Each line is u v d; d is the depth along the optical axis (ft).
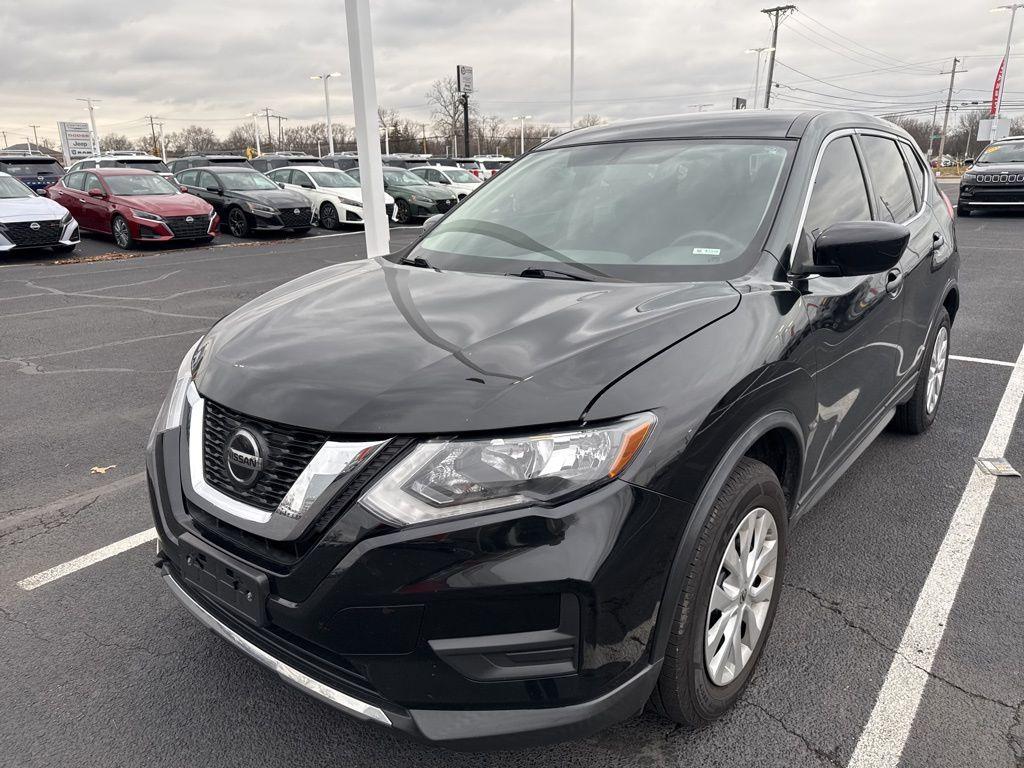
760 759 7.23
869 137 11.79
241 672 8.62
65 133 190.60
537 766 7.22
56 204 46.96
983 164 63.46
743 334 7.30
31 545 11.45
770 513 7.68
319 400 6.34
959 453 14.26
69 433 16.08
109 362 21.90
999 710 7.79
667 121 11.48
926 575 10.28
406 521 5.80
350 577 5.86
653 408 6.27
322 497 6.04
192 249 51.57
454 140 218.59
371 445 5.99
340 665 6.26
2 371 20.93
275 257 47.24
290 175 69.26
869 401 10.75
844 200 10.25
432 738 5.98
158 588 10.33
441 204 68.54
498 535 5.75
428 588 5.76
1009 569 10.40
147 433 16.08
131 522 12.17
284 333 7.68
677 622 6.53
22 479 13.78
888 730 7.54
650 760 7.24
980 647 8.78
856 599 9.75
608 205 9.93
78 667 8.70
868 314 9.87
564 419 5.98
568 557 5.77
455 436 5.93
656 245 9.05
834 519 11.83
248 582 6.40
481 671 5.90
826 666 8.49
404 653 5.92
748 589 7.57
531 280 8.67
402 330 7.34
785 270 8.48
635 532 6.02
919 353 13.20
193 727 7.77
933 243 13.12
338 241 57.06
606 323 7.07
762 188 9.29
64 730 7.72
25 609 9.83
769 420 7.39
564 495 5.86
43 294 33.73
